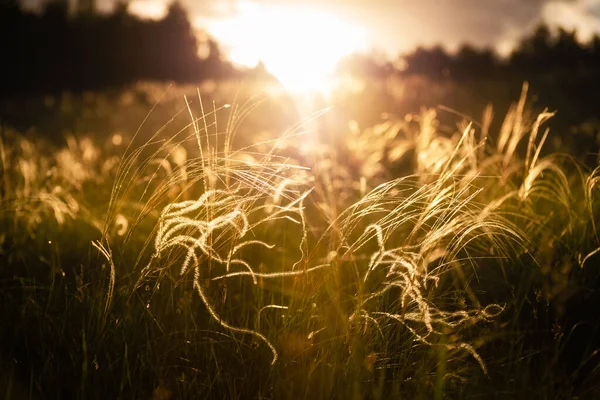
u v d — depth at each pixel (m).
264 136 6.32
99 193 4.68
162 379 2.05
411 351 2.13
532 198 3.57
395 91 12.23
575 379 2.12
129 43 40.12
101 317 2.13
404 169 5.14
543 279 2.52
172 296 2.20
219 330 2.27
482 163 3.61
